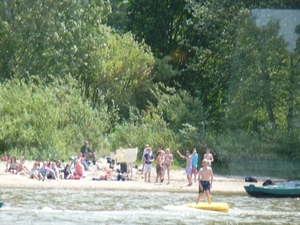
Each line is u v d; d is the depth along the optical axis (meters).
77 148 151.62
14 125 147.88
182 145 159.38
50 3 177.00
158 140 158.00
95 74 178.00
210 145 159.25
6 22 172.88
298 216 90.00
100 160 141.62
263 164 158.50
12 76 172.75
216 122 173.75
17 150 144.88
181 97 177.75
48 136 147.88
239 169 157.62
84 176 129.00
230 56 175.00
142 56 181.12
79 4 181.75
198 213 89.88
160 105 169.75
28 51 175.38
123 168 130.88
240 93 168.38
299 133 161.50
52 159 143.00
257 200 107.75
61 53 175.75
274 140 160.12
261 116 166.25
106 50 179.50
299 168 158.38
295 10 168.25
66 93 162.62
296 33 167.25
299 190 111.38
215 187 127.25
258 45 168.88
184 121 168.38
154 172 140.25
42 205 92.81
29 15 175.12
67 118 155.62
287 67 165.88
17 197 100.12
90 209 90.81
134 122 171.25
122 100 179.12
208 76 186.25
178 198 106.50
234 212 92.50
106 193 109.88
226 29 177.25
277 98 165.38
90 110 159.00
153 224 80.44
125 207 93.56
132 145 156.88
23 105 152.38
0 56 174.75
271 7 170.25
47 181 120.56
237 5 178.50
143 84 181.62
